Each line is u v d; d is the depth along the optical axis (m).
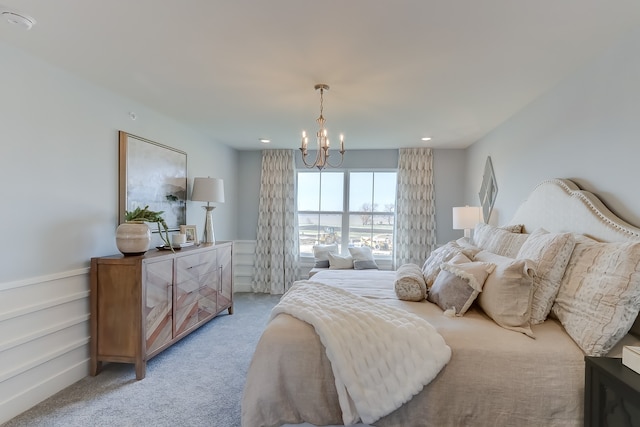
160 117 3.29
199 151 4.04
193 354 2.84
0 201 1.92
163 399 2.15
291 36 1.79
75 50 2.00
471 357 1.44
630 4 1.46
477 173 4.25
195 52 2.00
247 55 2.02
